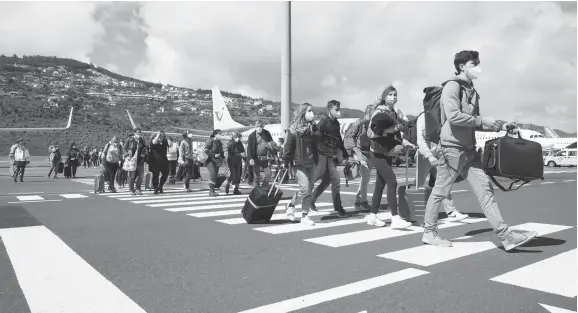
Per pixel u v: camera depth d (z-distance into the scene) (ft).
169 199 32.76
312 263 13.00
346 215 23.20
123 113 513.45
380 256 13.80
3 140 298.35
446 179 15.07
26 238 17.08
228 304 9.61
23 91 520.83
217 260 13.46
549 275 11.50
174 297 10.09
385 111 19.25
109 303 9.69
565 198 30.86
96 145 320.70
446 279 11.27
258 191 20.21
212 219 22.09
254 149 33.86
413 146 20.68
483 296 9.98
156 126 472.44
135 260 13.51
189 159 39.91
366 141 22.09
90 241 16.46
